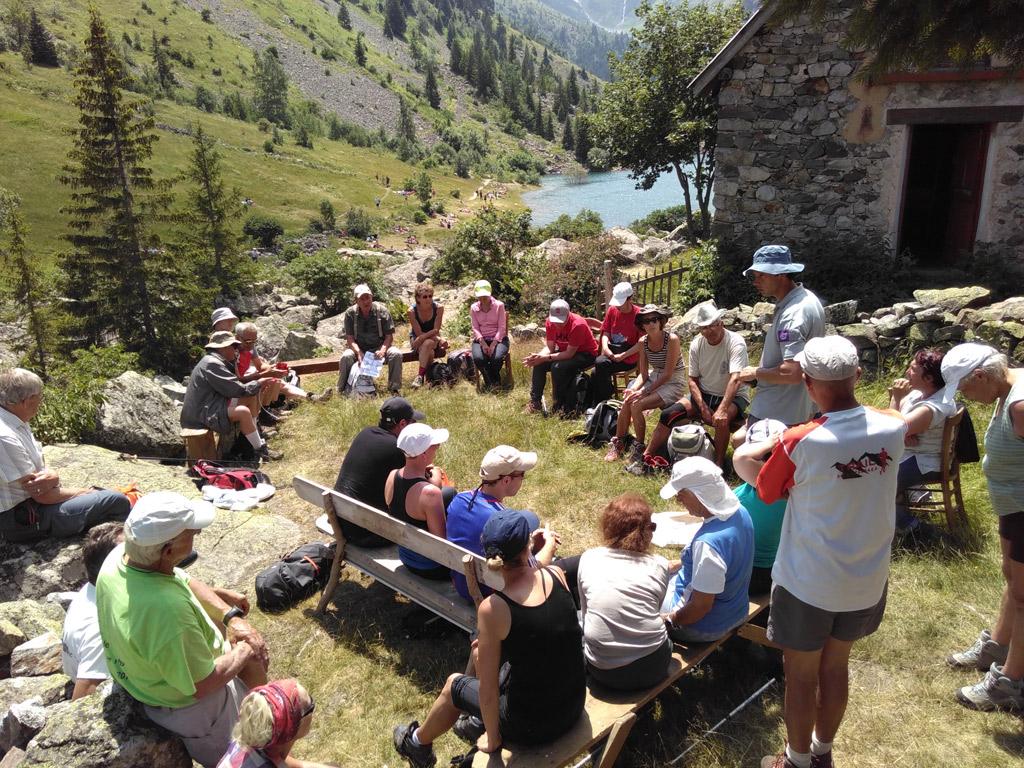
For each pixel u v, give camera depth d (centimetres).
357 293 946
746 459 356
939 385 502
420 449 457
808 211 1315
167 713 333
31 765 320
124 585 321
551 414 826
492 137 18138
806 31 1244
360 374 923
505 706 331
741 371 617
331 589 501
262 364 903
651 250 1997
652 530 381
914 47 584
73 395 756
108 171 2222
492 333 930
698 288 1345
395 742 379
